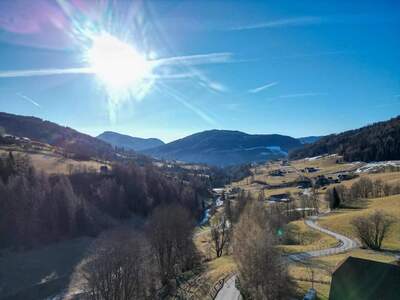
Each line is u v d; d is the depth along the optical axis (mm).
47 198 108562
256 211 84312
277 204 151375
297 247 82312
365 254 72750
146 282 64875
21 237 94938
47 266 85000
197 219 157125
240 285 51500
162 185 163750
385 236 86438
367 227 81562
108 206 132625
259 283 44281
